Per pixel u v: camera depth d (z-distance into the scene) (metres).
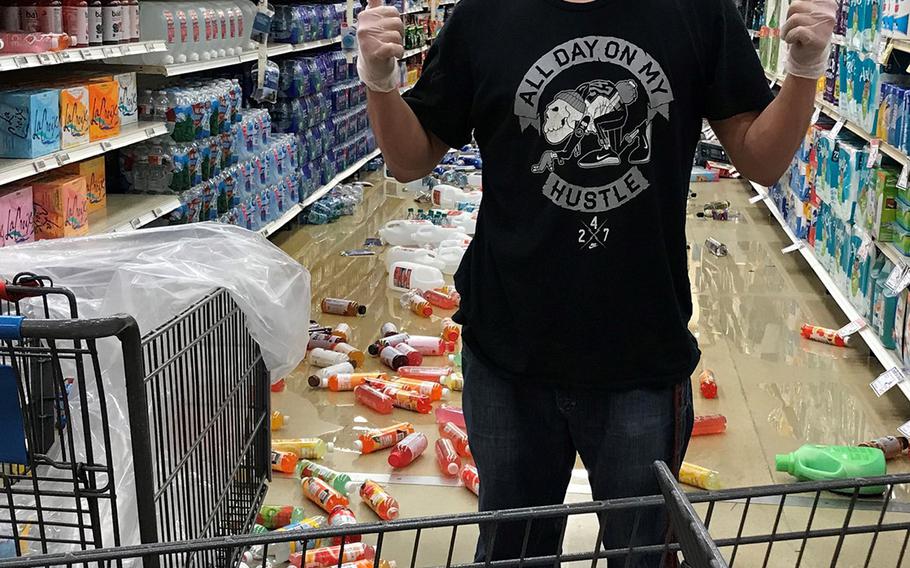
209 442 2.28
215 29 5.69
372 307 5.52
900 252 4.35
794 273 6.35
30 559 1.18
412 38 11.80
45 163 3.86
